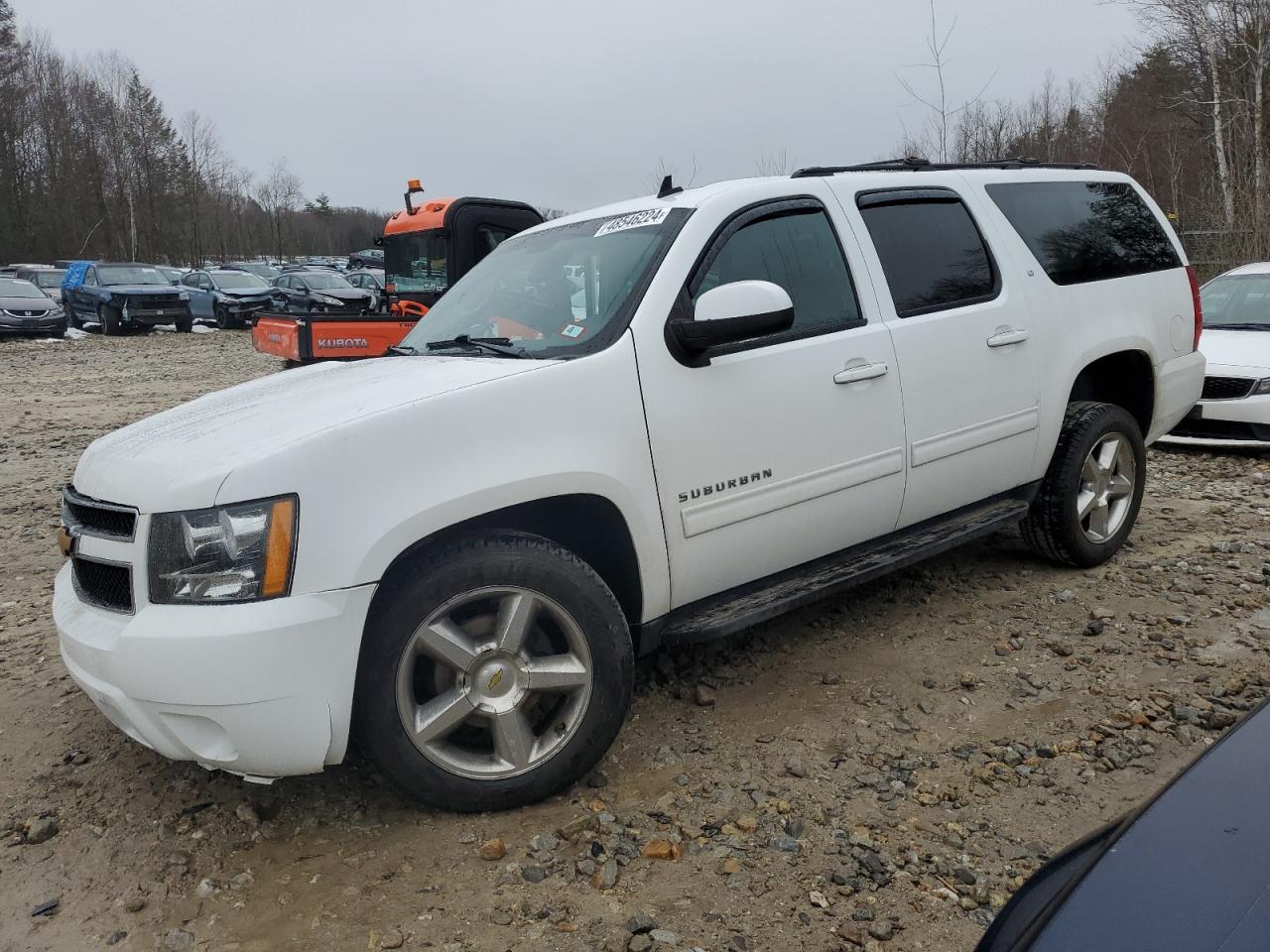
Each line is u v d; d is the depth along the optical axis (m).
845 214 3.73
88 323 25.45
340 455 2.52
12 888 2.61
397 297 12.67
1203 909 1.33
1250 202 14.59
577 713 2.88
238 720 2.45
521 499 2.75
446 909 2.45
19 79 60.06
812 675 3.73
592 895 2.48
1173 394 4.95
